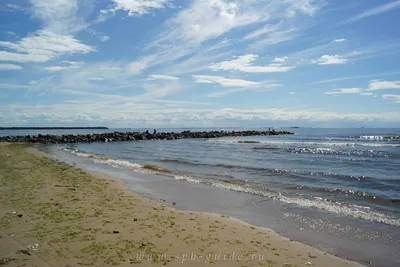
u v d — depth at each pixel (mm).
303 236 7473
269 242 6824
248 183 14820
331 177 16797
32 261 5078
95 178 14609
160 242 6320
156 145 49062
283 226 8273
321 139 70250
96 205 9203
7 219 7430
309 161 24953
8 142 49531
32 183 12367
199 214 9047
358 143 52312
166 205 10328
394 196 12117
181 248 6062
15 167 17359
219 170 19406
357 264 5867
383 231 7879
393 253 6453
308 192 12891
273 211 9797
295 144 50156
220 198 11531
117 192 11508
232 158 27422
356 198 11828
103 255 5473
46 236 6320
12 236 6266
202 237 6828
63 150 36156
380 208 10305
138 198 10688
